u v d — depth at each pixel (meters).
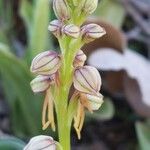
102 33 0.14
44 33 0.28
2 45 0.27
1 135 0.29
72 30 0.13
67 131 0.15
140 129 0.27
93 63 0.29
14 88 0.29
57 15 0.14
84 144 0.31
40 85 0.15
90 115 0.28
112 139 0.31
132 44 0.35
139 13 0.35
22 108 0.30
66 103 0.15
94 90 0.14
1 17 0.36
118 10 0.33
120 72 0.30
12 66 0.27
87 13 0.14
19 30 0.37
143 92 0.29
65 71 0.14
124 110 0.32
